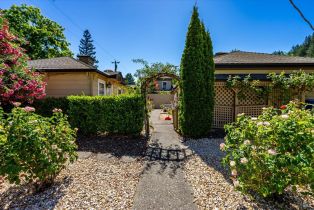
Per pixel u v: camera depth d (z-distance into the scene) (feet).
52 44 62.64
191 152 16.83
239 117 10.39
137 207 8.59
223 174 12.15
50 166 9.53
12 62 19.16
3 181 10.46
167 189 10.29
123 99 21.18
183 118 21.90
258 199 9.07
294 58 35.76
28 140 8.91
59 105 22.15
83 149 17.71
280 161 7.37
